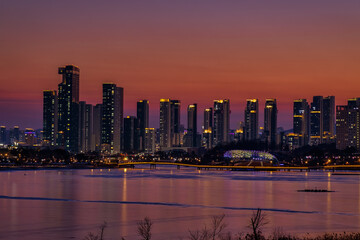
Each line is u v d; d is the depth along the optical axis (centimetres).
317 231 11669
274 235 10556
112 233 11462
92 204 16912
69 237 11019
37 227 12206
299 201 18288
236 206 16600
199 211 15175
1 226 12338
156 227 12219
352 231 11669
